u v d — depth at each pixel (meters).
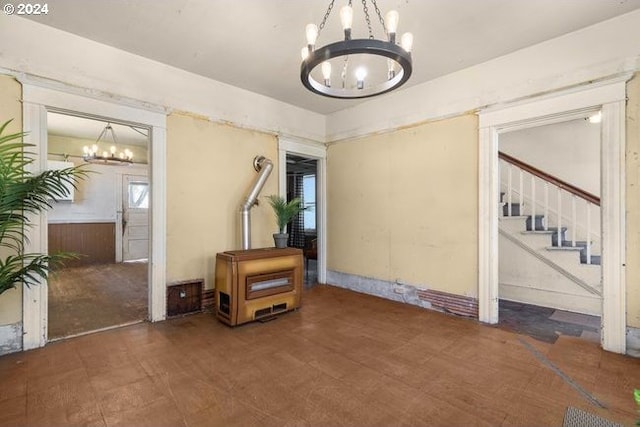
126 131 5.61
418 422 1.61
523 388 1.92
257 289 3.11
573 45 2.59
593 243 3.93
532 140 4.48
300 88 3.78
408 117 3.76
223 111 3.63
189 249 3.36
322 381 2.00
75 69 2.64
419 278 3.67
